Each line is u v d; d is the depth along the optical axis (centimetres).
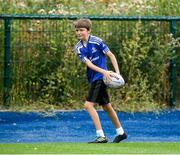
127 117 3462
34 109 3575
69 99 3662
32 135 2938
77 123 3247
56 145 2561
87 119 3356
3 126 3150
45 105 3612
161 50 3750
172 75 3769
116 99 3656
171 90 3772
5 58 3616
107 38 3725
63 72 3669
